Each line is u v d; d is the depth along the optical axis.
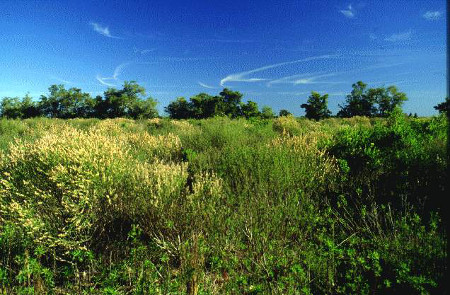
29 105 63.62
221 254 2.79
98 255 2.89
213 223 3.14
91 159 3.53
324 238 2.90
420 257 2.45
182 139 7.79
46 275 2.48
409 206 3.45
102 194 3.22
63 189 3.23
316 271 2.51
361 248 2.88
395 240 2.68
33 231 2.78
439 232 2.66
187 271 2.42
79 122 15.62
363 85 56.72
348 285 2.25
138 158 4.97
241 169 4.47
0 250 2.76
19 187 3.47
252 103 62.53
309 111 50.12
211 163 5.22
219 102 64.31
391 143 5.10
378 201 3.76
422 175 4.01
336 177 4.61
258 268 2.59
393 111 5.72
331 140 5.87
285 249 2.89
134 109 66.44
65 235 2.85
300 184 4.24
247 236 3.01
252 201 3.62
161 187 3.33
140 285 2.31
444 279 2.13
